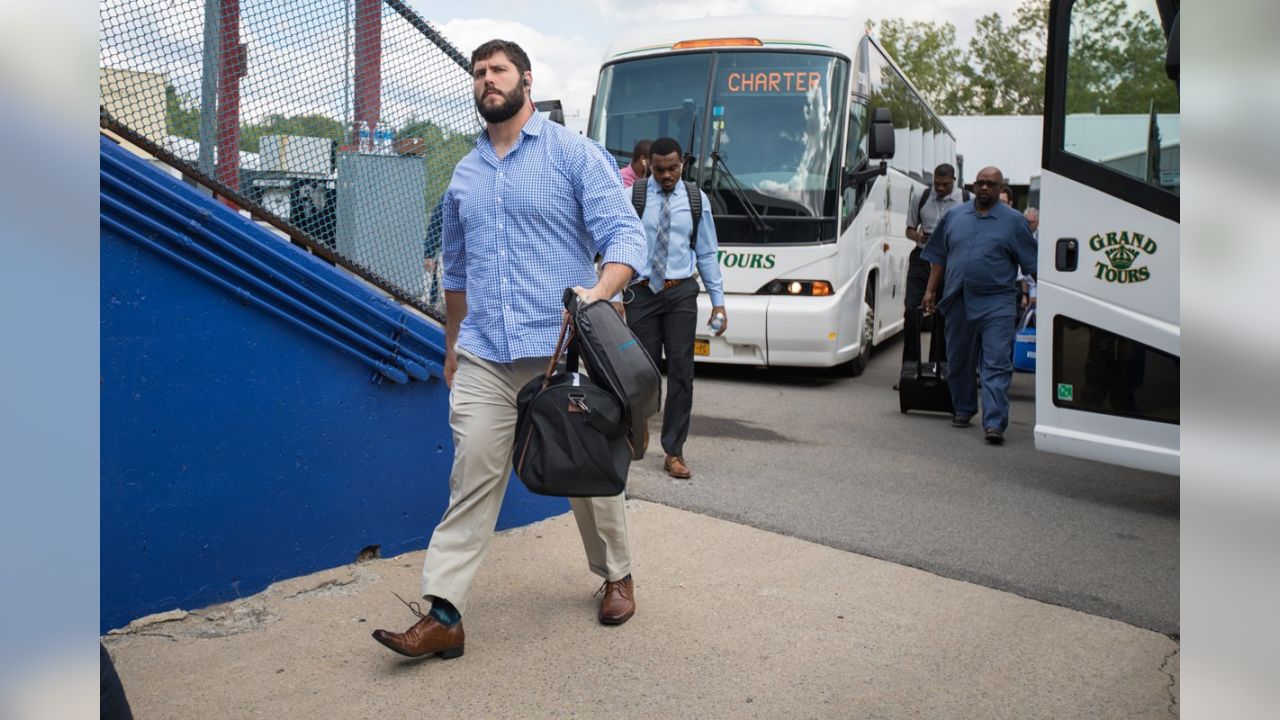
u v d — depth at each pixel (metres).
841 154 9.96
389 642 3.46
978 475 6.68
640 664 3.62
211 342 3.90
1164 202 5.43
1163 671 3.67
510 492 5.07
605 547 3.97
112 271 3.64
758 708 3.31
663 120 10.36
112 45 3.85
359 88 4.46
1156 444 5.55
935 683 3.53
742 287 9.96
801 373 11.45
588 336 3.42
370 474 4.45
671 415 6.26
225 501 3.99
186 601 3.92
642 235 3.67
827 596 4.34
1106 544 5.18
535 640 3.80
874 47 11.36
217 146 4.12
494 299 3.62
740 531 5.22
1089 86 5.62
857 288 10.57
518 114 3.66
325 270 4.18
